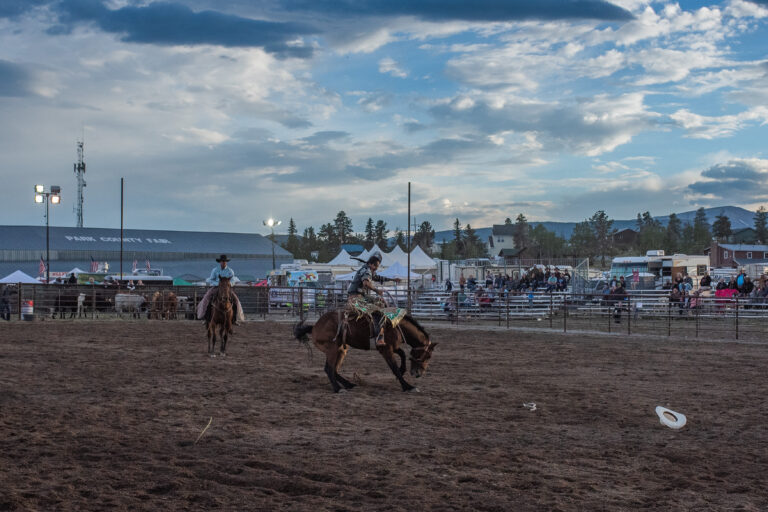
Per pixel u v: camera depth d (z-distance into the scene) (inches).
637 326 1076.5
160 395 454.9
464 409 415.8
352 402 436.8
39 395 448.8
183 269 3494.1
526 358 676.7
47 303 1264.8
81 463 284.7
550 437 345.4
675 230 6235.2
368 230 6752.0
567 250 5088.6
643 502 245.4
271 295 1370.6
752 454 315.9
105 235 3577.8
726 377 551.8
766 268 1790.1
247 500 240.5
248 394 463.8
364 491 253.4
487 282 1587.1
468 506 238.2
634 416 398.3
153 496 242.8
